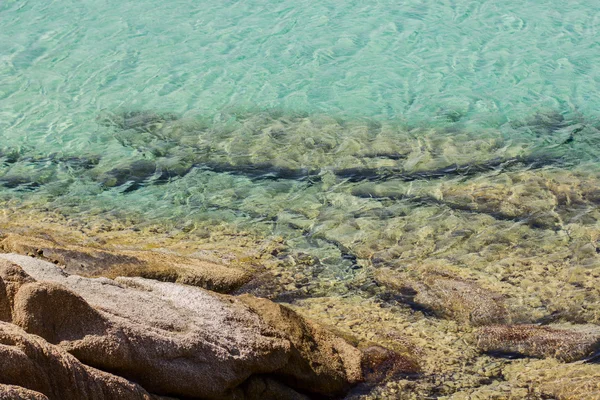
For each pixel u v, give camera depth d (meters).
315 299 7.17
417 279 7.51
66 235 8.20
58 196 9.31
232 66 12.97
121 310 5.07
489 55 13.16
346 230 8.52
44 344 4.07
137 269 6.98
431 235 8.38
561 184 9.38
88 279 5.52
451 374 6.08
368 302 7.14
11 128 11.02
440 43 13.63
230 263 7.73
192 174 9.90
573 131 10.80
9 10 15.09
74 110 11.59
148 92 12.14
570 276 7.49
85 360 4.49
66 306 4.54
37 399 3.59
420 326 6.73
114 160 10.24
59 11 15.09
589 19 14.44
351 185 9.57
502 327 6.68
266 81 12.48
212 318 5.49
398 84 12.33
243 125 11.20
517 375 6.04
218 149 10.53
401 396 5.84
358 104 11.77
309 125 11.16
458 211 8.85
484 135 10.78
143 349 4.76
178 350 4.94
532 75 12.45
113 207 9.05
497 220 8.62
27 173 9.86
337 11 15.12
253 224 8.68
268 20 14.73
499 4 15.29
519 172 9.74
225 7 15.37
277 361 5.50
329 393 5.79
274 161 10.20
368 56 13.25
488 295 7.16
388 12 15.01
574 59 12.90
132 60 13.15
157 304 5.43
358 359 6.12
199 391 4.96
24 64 12.93
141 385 4.75
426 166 9.99
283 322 5.98
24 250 6.97
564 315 6.86
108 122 11.27
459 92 12.04
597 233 8.25
